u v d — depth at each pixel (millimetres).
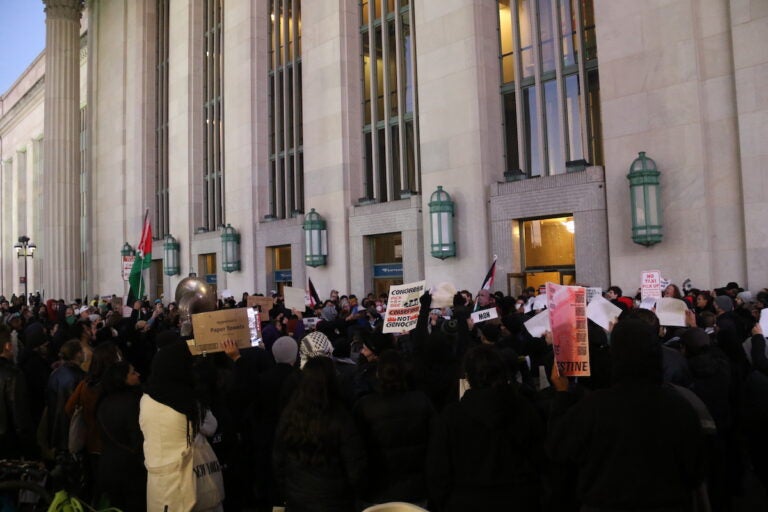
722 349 5812
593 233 13984
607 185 13680
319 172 21078
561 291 3719
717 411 4918
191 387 4086
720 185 12219
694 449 2703
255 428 5477
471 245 16203
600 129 14773
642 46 13172
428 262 17156
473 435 3236
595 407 2775
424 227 17250
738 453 5312
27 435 5473
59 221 29578
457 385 5023
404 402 3723
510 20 16688
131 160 33625
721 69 12266
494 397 3254
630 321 2885
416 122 18578
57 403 5523
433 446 3318
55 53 30047
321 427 3455
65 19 30328
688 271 12398
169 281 29906
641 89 13164
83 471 4703
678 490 2656
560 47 15328
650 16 13070
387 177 19547
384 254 19562
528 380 5922
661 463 2652
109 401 4316
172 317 10289
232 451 5195
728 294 10500
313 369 3564
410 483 3658
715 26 12336
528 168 16141
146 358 8914
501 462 3225
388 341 5137
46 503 4043
